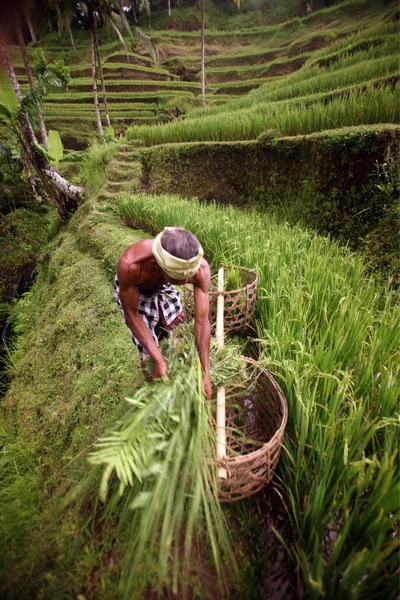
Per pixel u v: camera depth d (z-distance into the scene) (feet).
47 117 70.90
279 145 22.07
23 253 32.76
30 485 8.67
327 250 13.92
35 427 11.98
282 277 10.85
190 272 5.87
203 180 28.37
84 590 5.61
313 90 34.99
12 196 39.22
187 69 100.94
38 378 14.47
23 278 31.89
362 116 20.22
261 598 5.50
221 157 26.89
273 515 6.55
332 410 6.20
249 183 25.18
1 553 6.55
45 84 25.35
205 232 15.30
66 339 14.83
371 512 5.02
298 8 115.03
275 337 8.48
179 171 29.63
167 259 5.67
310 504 5.63
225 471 5.47
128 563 5.38
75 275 18.84
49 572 5.79
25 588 5.70
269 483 6.95
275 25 112.98
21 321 21.72
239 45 112.57
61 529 6.49
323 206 19.38
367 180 17.24
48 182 29.86
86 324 14.42
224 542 5.39
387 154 16.19
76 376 12.50
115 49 106.32
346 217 18.06
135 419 5.69
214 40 113.50
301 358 7.42
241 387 7.83
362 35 56.08
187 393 6.00
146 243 6.30
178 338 7.37
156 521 4.97
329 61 53.98
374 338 7.91
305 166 20.63
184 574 5.49
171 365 6.72
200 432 5.54
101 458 5.00
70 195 30.27
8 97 24.50
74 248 22.95
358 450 5.96
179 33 114.42
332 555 4.80
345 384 6.57
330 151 18.61
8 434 12.59
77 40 115.14
